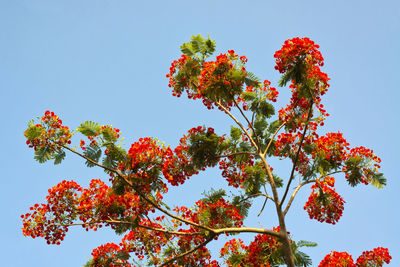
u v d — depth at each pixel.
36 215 8.74
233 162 11.11
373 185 10.10
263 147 11.56
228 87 9.44
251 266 10.12
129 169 8.72
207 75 9.38
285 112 10.81
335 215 11.04
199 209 9.62
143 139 9.00
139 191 8.87
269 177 10.07
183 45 11.01
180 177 9.44
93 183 9.31
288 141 10.64
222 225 9.61
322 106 10.05
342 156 10.31
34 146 8.15
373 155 10.13
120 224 9.27
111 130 8.40
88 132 8.31
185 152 9.54
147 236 10.34
